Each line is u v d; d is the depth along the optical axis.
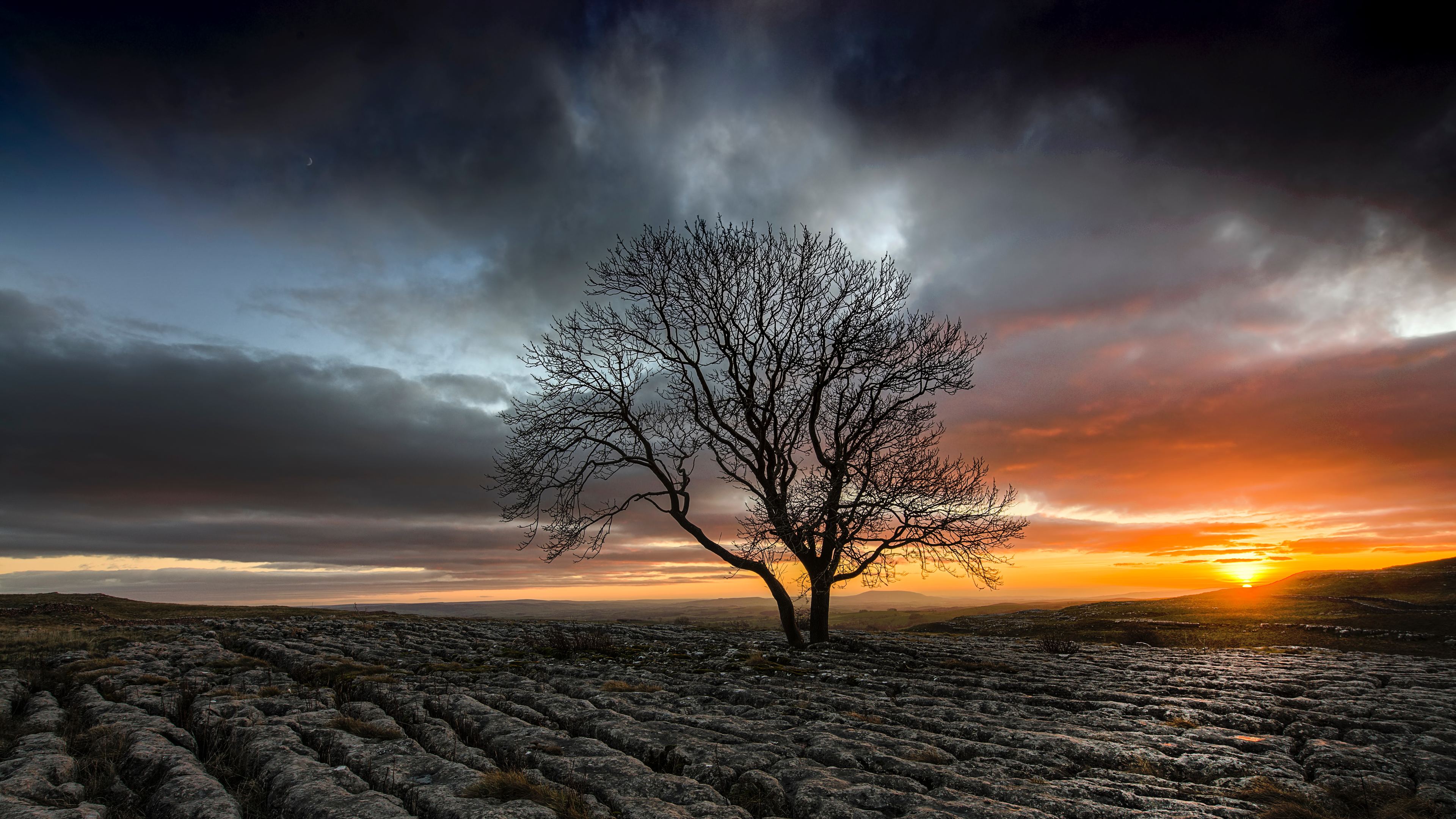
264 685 16.28
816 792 8.73
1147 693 17.88
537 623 43.19
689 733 11.70
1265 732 13.77
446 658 22.39
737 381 26.92
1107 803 9.02
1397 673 22.30
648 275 27.11
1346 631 38.34
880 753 10.49
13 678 16.23
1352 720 14.16
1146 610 57.12
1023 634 46.84
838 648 25.94
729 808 8.35
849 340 25.61
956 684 19.06
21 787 8.52
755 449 27.16
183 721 12.73
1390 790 9.75
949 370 25.81
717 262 26.62
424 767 9.79
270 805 8.84
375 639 28.09
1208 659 27.05
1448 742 12.83
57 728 12.11
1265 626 42.81
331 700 14.64
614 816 8.22
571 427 27.09
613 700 14.39
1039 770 10.34
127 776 9.72
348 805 8.27
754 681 18.05
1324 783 10.05
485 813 7.86
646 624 49.06
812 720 13.46
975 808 8.26
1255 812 8.72
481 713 12.84
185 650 22.05
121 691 14.83
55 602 43.47
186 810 8.30
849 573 26.48
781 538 24.17
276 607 48.81
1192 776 10.52
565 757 10.23
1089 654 28.81
